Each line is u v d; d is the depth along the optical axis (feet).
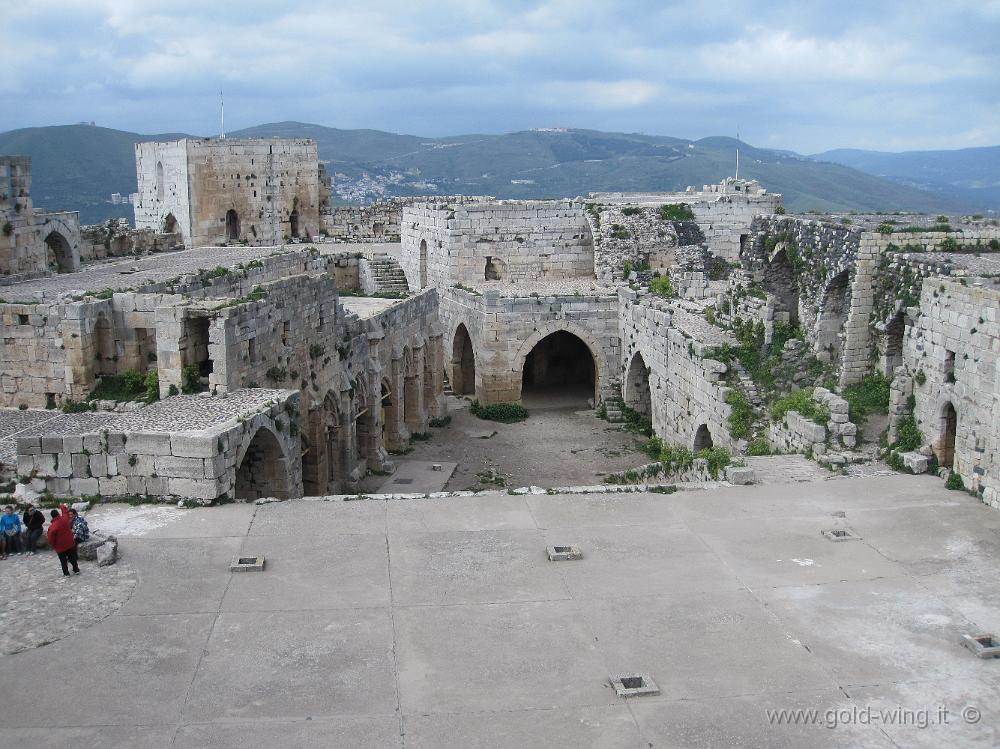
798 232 143.54
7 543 80.23
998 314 91.81
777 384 135.85
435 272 217.56
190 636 67.46
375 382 152.15
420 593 74.84
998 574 79.00
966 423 97.60
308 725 57.41
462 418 191.93
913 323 112.06
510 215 210.38
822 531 87.97
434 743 55.83
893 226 130.41
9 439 97.09
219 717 58.13
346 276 225.76
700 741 56.24
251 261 152.25
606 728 57.47
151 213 265.95
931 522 89.92
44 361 109.09
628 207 211.82
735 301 156.66
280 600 73.10
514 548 83.76
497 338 192.54
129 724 57.26
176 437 88.38
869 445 111.96
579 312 193.06
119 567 77.56
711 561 81.51
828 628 70.08
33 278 139.23
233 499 91.76
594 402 201.67
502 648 66.74
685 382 152.76
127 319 111.04
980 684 62.85
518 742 55.98
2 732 56.24
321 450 133.59
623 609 72.69
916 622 71.05
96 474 89.97
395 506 92.94
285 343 122.52
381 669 63.82
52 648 65.51
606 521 90.58
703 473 119.14
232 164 243.81
